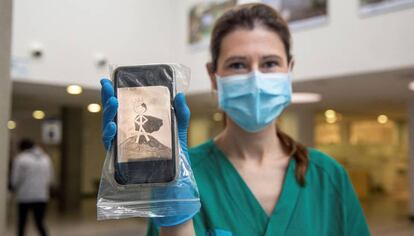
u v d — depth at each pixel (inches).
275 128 57.4
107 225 329.4
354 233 53.9
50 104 419.2
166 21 333.7
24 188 251.4
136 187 37.4
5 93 85.4
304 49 258.1
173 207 37.9
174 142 38.0
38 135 596.1
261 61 55.7
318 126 604.4
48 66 282.5
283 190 52.3
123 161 37.4
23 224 253.8
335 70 243.1
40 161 256.5
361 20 231.8
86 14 299.0
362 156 621.6
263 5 57.2
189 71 40.9
